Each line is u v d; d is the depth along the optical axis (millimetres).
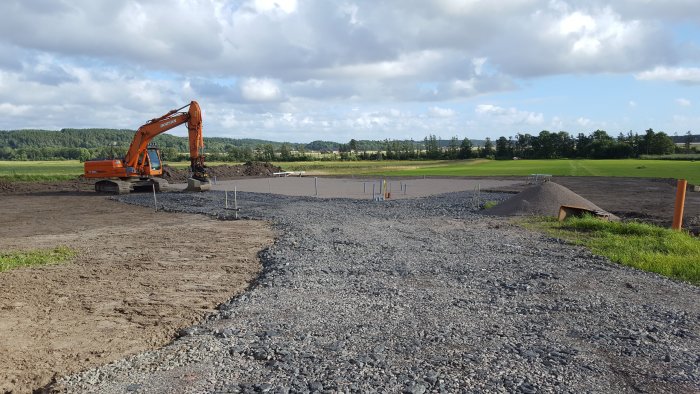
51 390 4527
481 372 4703
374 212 18047
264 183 36375
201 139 27828
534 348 5305
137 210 20500
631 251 10430
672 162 64000
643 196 23766
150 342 5848
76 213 19703
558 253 10523
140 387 4488
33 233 14688
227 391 4379
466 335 5727
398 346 5383
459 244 11680
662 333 5793
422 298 7281
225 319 6504
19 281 8711
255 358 5141
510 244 11594
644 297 7328
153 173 28641
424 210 18438
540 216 15945
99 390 4461
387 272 8930
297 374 4691
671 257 9516
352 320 6289
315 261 9922
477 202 20516
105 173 27750
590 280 8297
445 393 4289
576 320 6266
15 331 6223
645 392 4344
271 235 13727
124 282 8703
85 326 6418
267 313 6656
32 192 29594
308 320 6316
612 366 4875
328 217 16891
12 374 4949
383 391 4324
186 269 9734
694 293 7559
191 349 5414
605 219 14578
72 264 10172
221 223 16234
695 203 20734
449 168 57219
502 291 7645
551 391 4332
